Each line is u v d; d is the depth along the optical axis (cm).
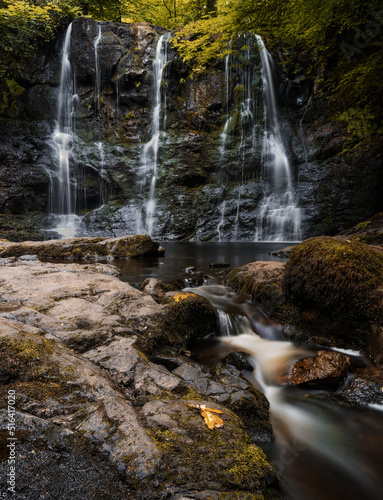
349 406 268
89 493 138
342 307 368
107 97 1781
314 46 1316
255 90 1708
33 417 173
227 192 1642
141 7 2072
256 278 506
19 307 313
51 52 1770
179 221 1566
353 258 370
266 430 227
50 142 1667
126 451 158
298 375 308
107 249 873
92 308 330
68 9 1748
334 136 1592
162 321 335
